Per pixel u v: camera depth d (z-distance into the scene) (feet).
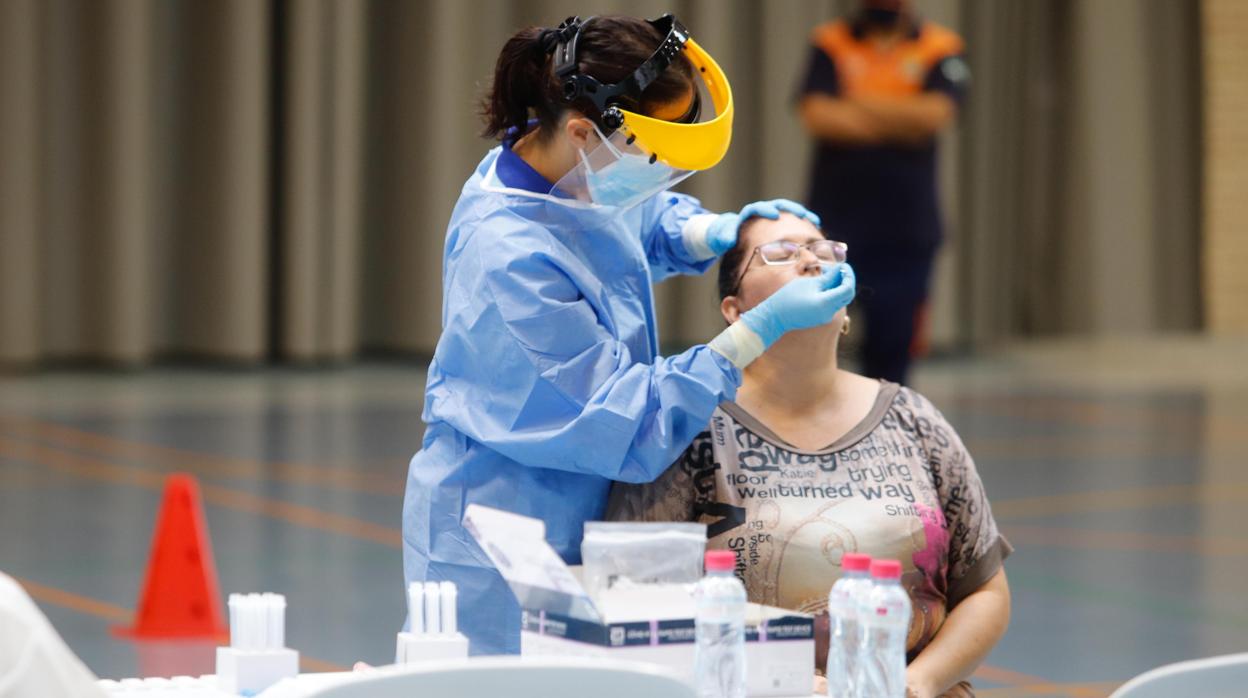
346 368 107.34
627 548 19.06
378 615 43.04
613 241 23.32
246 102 103.45
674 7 115.85
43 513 56.39
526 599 19.44
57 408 85.30
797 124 119.75
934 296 122.31
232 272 104.47
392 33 110.32
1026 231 132.46
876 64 65.98
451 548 22.80
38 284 100.22
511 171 22.93
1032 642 41.91
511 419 21.98
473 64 110.22
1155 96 135.23
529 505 22.47
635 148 21.59
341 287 107.76
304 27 104.88
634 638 18.58
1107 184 132.05
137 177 101.81
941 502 24.09
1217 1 135.23
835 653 18.76
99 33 100.94
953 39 66.69
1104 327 132.87
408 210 110.32
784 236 24.30
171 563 41.88
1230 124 136.15
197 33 104.63
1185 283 137.18
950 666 23.22
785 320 21.67
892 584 18.31
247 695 20.29
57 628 41.34
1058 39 132.05
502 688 15.61
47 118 100.89
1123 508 62.34
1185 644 41.91
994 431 84.74
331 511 58.13
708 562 18.58
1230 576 50.55
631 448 21.56
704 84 22.63
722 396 21.76
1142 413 93.76
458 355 22.68
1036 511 61.46
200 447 72.74
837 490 23.26
